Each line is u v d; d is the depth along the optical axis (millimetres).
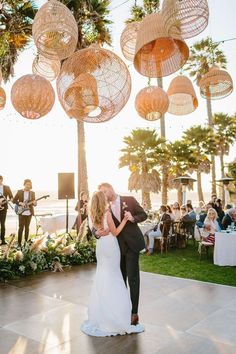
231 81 3693
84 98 3170
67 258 6863
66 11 3000
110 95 3396
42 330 3723
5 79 8922
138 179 19719
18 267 6062
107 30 9320
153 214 12984
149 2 3992
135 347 3336
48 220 10922
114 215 3994
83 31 8531
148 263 7715
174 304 4629
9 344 3375
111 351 3254
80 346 3352
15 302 4656
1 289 5262
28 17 6922
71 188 9688
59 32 3277
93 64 3303
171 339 3523
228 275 6465
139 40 2805
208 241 8266
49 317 4109
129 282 3898
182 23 2805
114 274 3783
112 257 3783
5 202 9234
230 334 3654
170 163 21203
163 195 21172
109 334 3590
